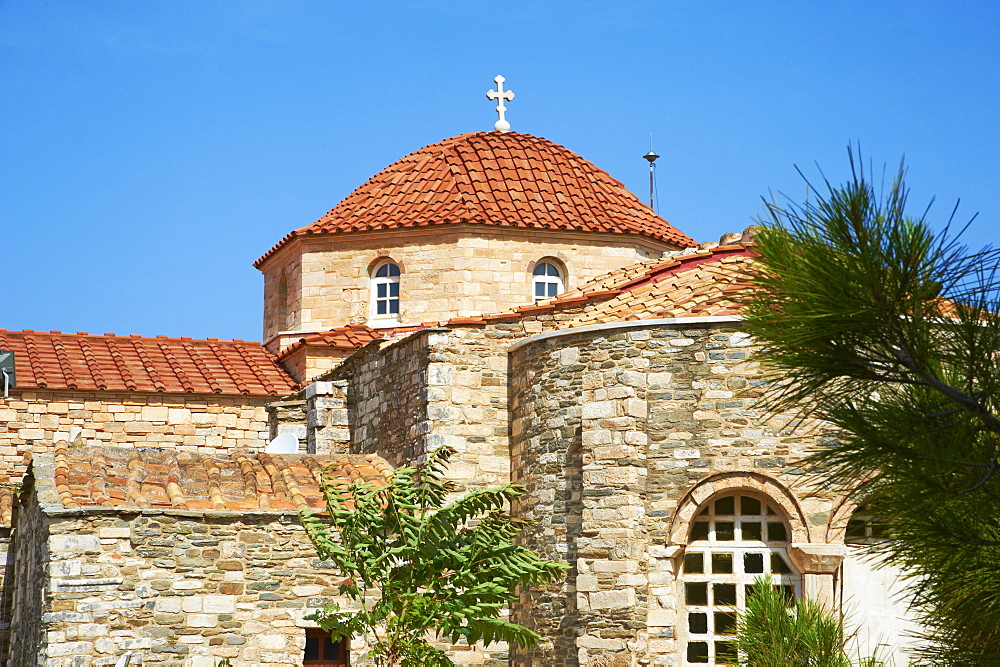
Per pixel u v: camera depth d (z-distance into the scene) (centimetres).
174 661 1748
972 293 682
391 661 1559
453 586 1574
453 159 3148
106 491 1855
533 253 2930
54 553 1719
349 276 2991
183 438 2873
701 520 1855
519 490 1614
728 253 2238
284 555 1834
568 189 3084
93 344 3067
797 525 1778
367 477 2120
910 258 671
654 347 1895
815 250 692
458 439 2089
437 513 1559
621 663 1800
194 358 3056
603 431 1875
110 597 1728
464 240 2897
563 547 1930
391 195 3084
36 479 1900
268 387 2948
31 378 2802
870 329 696
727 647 1803
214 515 1809
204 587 1786
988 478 721
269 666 1792
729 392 1848
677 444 1855
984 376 708
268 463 2141
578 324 2052
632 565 1825
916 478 727
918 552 763
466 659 1994
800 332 695
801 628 1081
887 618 1750
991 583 745
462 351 2123
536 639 1594
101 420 2827
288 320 3097
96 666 1700
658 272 2222
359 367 2477
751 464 1817
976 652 774
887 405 744
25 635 1947
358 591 1611
